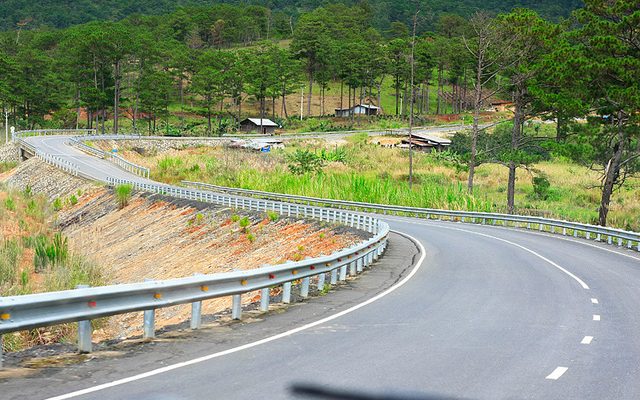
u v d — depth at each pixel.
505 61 56.09
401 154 95.88
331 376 8.20
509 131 101.00
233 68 151.88
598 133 41.00
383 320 12.50
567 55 41.56
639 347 10.30
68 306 8.96
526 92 55.00
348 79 163.62
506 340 10.70
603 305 14.52
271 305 14.49
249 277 12.66
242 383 7.79
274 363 8.88
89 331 9.51
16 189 60.16
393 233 35.66
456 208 50.00
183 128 144.50
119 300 9.73
